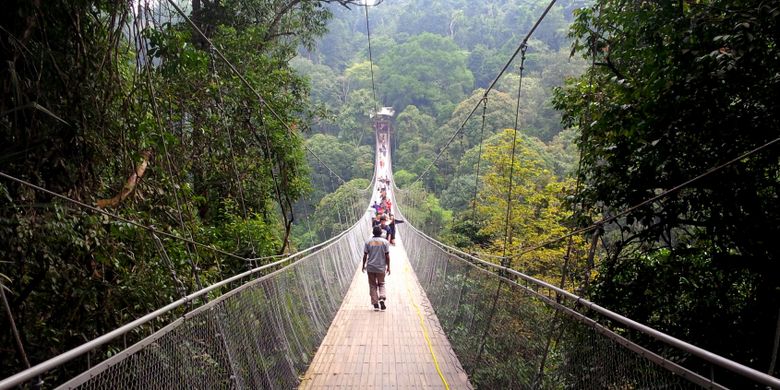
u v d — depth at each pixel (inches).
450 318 198.7
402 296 287.3
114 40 104.3
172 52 121.0
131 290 103.3
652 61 118.8
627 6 132.0
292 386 137.5
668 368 52.2
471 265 172.1
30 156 88.1
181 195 139.9
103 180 109.5
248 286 110.5
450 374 155.9
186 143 176.2
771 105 104.7
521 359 106.0
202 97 184.5
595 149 144.9
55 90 92.0
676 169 117.5
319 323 196.5
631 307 135.2
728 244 123.3
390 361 168.1
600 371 70.2
